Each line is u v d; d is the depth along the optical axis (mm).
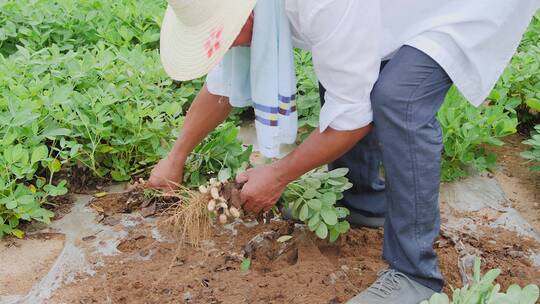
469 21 2496
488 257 3215
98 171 3809
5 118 3471
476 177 3928
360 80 2393
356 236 3281
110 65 4184
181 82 4543
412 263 2664
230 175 3420
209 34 2324
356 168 3139
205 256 3162
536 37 4934
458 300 2332
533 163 4078
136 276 3055
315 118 4160
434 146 2537
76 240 3344
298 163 2594
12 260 3209
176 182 3188
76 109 3670
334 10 2279
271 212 3338
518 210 3646
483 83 2588
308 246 3201
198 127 3047
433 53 2461
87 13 4941
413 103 2467
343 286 2924
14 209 3309
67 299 2938
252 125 4492
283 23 2404
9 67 4035
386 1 2516
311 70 4430
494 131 4098
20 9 4867
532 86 4406
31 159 3367
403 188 2566
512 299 2199
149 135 3770
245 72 2639
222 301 2871
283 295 2887
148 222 3479
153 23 5055
